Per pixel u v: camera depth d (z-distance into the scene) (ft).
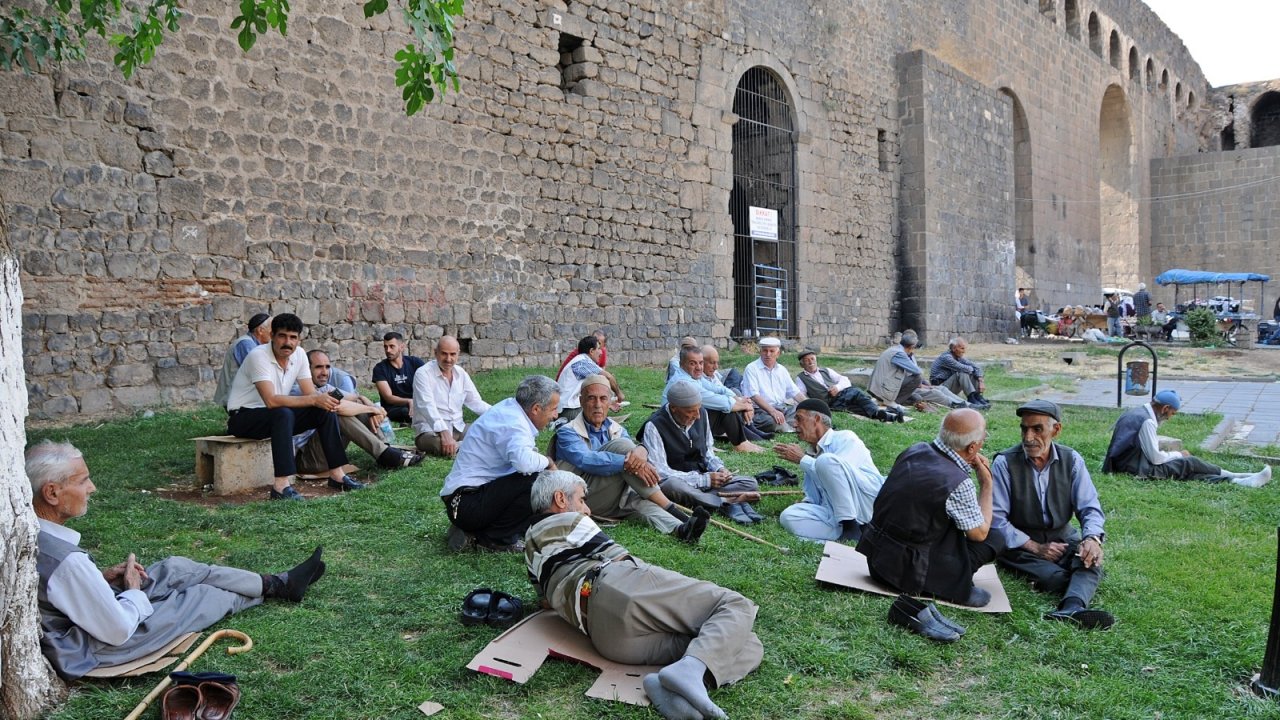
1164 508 20.97
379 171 37.47
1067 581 14.99
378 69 37.47
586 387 18.70
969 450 14.49
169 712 9.87
